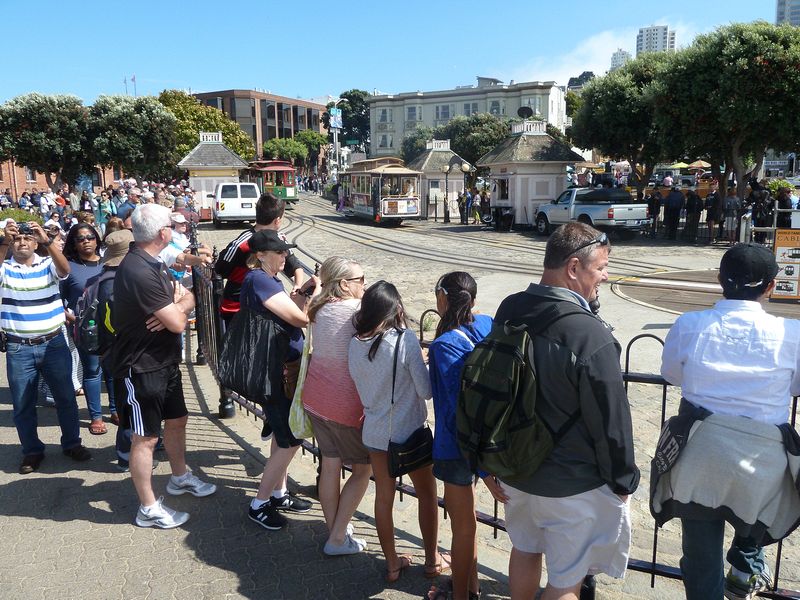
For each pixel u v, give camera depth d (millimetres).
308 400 3459
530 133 27797
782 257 11430
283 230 27188
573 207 22453
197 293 7289
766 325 2385
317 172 98500
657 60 26891
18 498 4281
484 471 2549
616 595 3229
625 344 8469
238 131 59750
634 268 15539
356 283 3473
